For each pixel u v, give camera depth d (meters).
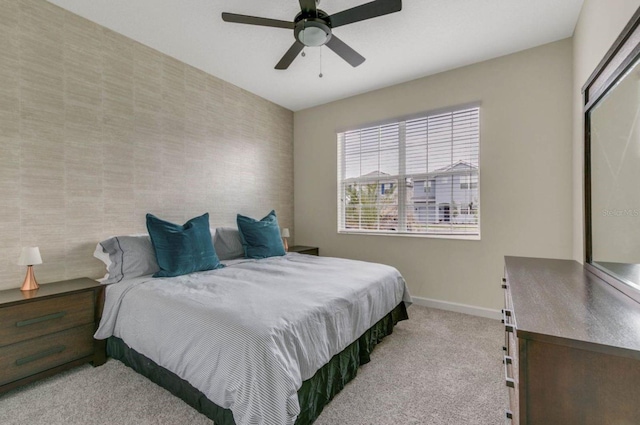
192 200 3.08
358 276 2.29
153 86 2.74
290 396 1.21
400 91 3.43
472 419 1.51
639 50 1.10
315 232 4.21
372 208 3.74
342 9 2.20
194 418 1.50
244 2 2.12
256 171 3.83
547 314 0.98
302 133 4.33
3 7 1.93
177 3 2.13
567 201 2.56
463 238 3.07
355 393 1.74
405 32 2.46
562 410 0.80
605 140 1.50
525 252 2.76
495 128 2.87
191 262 2.38
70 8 2.19
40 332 1.79
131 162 2.60
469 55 2.82
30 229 2.05
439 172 3.24
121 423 1.46
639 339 0.78
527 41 2.59
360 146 3.83
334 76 3.27
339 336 1.71
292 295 1.76
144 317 1.74
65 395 1.69
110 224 2.46
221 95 3.37
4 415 1.52
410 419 1.52
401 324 2.76
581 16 2.17
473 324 2.75
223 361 1.30
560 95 2.58
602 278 1.48
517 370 0.88
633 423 0.73
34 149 2.06
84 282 2.14
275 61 2.96
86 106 2.32
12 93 1.97
